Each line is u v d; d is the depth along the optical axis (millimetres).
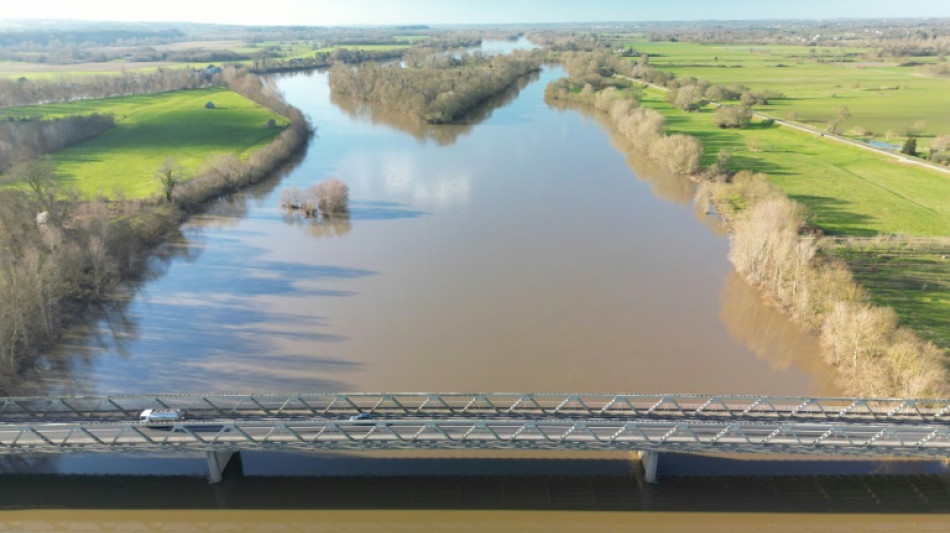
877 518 47531
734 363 68188
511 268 92500
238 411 54500
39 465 52500
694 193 129000
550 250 99312
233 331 74438
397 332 74375
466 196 127000
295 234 106500
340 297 83312
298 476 51625
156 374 65625
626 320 77375
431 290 85375
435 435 49281
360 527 47656
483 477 51469
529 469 52281
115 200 108688
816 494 49438
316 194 116500
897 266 85312
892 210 110500
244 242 102688
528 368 67250
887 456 48344
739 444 48156
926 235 98062
